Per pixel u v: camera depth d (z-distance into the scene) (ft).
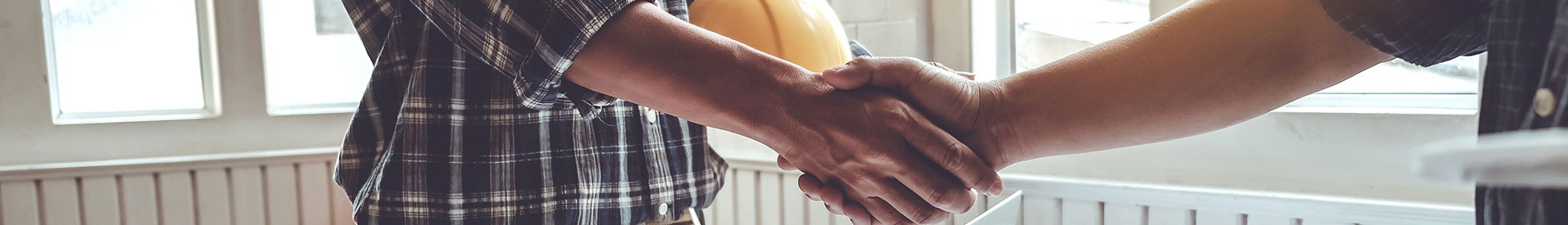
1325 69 2.65
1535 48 1.59
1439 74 5.35
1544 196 1.45
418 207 2.94
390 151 2.98
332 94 7.92
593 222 3.15
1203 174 5.84
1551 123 1.46
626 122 3.27
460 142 2.96
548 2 2.37
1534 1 1.59
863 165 2.94
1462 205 4.98
